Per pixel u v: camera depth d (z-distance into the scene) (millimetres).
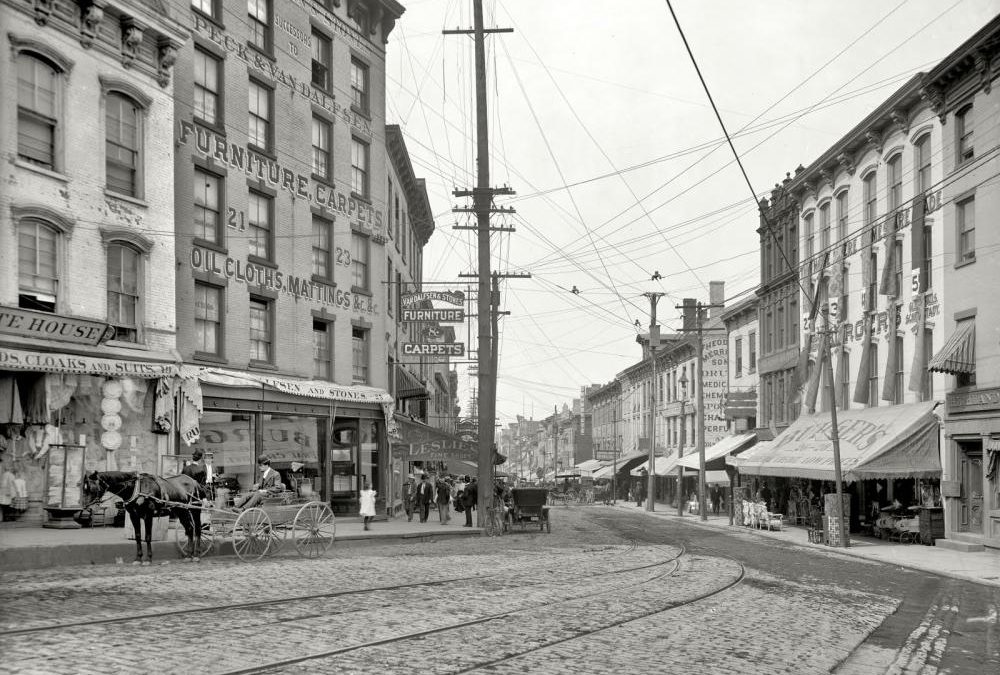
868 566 22156
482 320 31453
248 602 11922
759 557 23203
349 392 31484
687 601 13836
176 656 8484
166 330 23234
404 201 46219
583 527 35938
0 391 19219
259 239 28672
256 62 28547
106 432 21234
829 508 28859
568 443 119125
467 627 10734
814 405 38156
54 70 20375
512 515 32000
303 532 20484
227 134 27000
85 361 20234
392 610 11758
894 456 28281
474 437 48781
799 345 41438
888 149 32531
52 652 8445
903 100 30312
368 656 8898
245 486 26172
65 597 12000
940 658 10719
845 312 36250
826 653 10398
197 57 26016
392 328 40250
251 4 28578
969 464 27562
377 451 34812
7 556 15312
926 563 22734
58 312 20172
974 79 26625
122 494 16328
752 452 41219
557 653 9484
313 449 28641
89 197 21016
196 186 25828
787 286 43344
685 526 38469
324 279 31750
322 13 32438
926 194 29672
